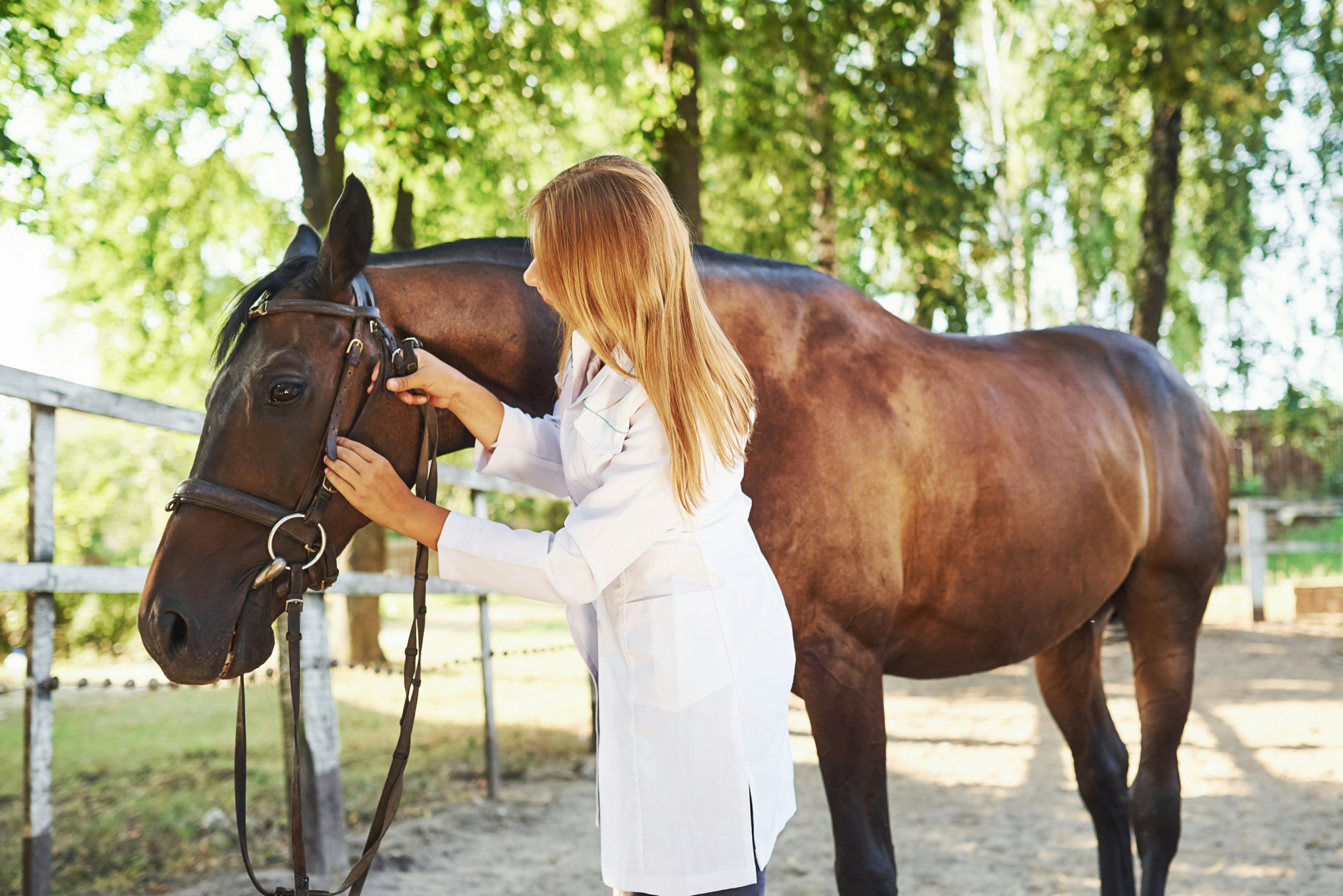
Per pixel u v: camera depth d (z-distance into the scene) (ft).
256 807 13.89
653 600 4.31
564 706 23.52
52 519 8.50
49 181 26.84
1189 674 9.33
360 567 29.17
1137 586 9.24
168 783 15.43
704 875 4.11
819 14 26.61
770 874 11.61
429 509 4.59
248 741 19.06
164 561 4.88
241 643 4.89
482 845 12.53
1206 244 41.11
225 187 31.40
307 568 5.04
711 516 4.43
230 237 32.53
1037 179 52.80
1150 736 9.20
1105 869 9.26
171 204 30.83
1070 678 9.59
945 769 16.66
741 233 37.29
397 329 5.95
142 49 26.71
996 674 27.40
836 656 6.50
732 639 4.32
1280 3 31.19
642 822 4.17
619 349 4.45
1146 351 9.76
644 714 4.24
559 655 33.37
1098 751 9.46
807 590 6.42
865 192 31.17
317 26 21.63
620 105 32.50
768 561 6.32
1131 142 39.91
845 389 6.77
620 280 4.30
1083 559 8.09
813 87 29.32
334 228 5.10
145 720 21.49
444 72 22.04
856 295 7.50
